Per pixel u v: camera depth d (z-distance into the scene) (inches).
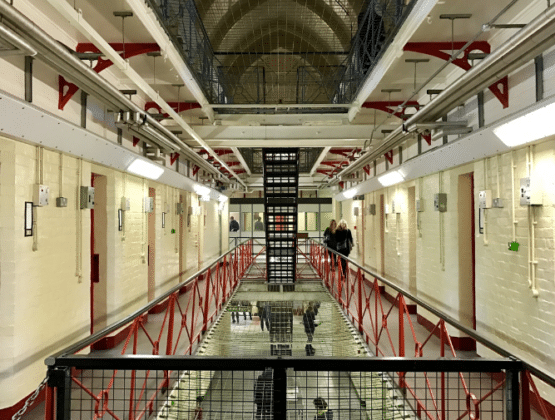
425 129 186.2
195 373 148.5
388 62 167.8
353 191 457.1
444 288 218.7
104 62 151.7
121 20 143.9
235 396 145.9
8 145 130.4
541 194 136.0
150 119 190.1
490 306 173.6
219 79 264.2
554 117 117.0
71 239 170.7
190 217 376.8
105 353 194.1
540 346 137.2
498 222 165.6
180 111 248.8
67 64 124.5
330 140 260.1
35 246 142.9
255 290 317.1
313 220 721.0
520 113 129.6
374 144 265.7
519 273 149.9
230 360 71.7
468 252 205.3
